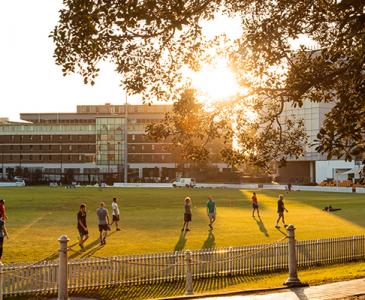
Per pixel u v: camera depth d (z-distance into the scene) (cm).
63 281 1542
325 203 5925
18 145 15650
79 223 2544
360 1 1211
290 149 1811
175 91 1608
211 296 1558
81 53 1288
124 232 3164
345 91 1384
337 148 1225
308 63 1592
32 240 2788
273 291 1622
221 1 1501
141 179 14062
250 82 1634
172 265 1852
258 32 1542
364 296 1515
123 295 1698
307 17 1483
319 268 2228
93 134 15412
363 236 2472
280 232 3189
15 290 1655
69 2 1248
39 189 9656
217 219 3997
